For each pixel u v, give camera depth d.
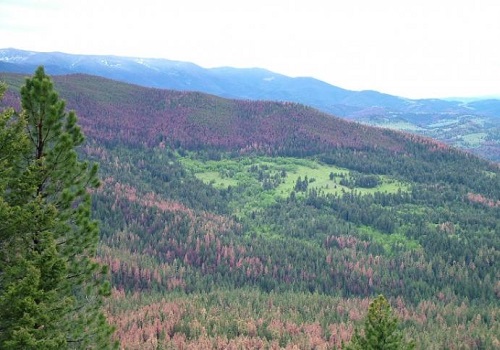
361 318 159.12
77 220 30.19
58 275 27.33
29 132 28.94
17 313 24.97
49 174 28.72
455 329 154.62
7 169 25.78
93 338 30.64
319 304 177.50
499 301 192.12
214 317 146.38
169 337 130.62
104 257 189.75
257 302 169.62
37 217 27.11
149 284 187.38
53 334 27.50
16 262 26.75
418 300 196.00
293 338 137.62
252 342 131.50
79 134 30.86
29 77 28.56
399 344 49.34
